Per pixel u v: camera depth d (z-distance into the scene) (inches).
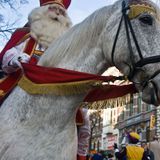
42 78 125.8
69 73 123.8
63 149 124.7
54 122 125.2
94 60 126.6
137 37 118.0
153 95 115.6
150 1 124.6
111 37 122.2
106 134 2367.1
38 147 122.7
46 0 153.2
